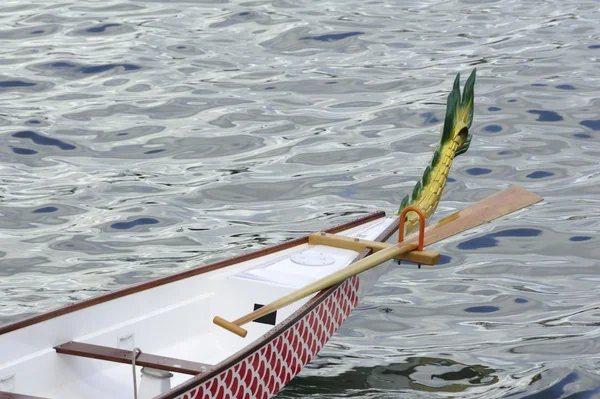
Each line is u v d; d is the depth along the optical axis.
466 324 20.44
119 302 16.97
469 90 22.47
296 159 30.56
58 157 30.39
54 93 36.12
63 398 15.71
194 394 13.66
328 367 18.41
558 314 20.80
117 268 23.06
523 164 29.89
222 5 47.16
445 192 27.94
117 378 16.44
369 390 17.50
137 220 25.94
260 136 32.47
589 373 18.03
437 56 40.22
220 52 40.88
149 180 28.75
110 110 34.59
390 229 20.70
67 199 27.19
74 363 16.02
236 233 25.23
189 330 18.14
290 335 16.09
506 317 20.73
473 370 18.31
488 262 23.58
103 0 48.00
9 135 31.88
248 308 18.36
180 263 23.41
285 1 47.94
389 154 30.89
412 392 17.45
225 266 18.84
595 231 25.11
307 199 27.59
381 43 41.88
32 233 24.97
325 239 20.05
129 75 38.12
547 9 46.69
